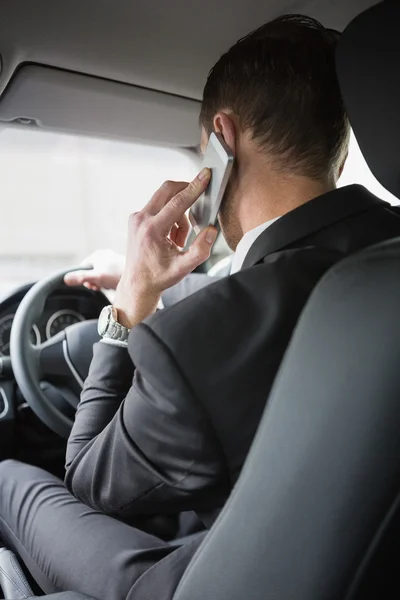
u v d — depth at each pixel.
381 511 0.48
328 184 0.78
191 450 0.64
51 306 1.58
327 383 0.48
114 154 1.67
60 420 1.43
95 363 0.93
